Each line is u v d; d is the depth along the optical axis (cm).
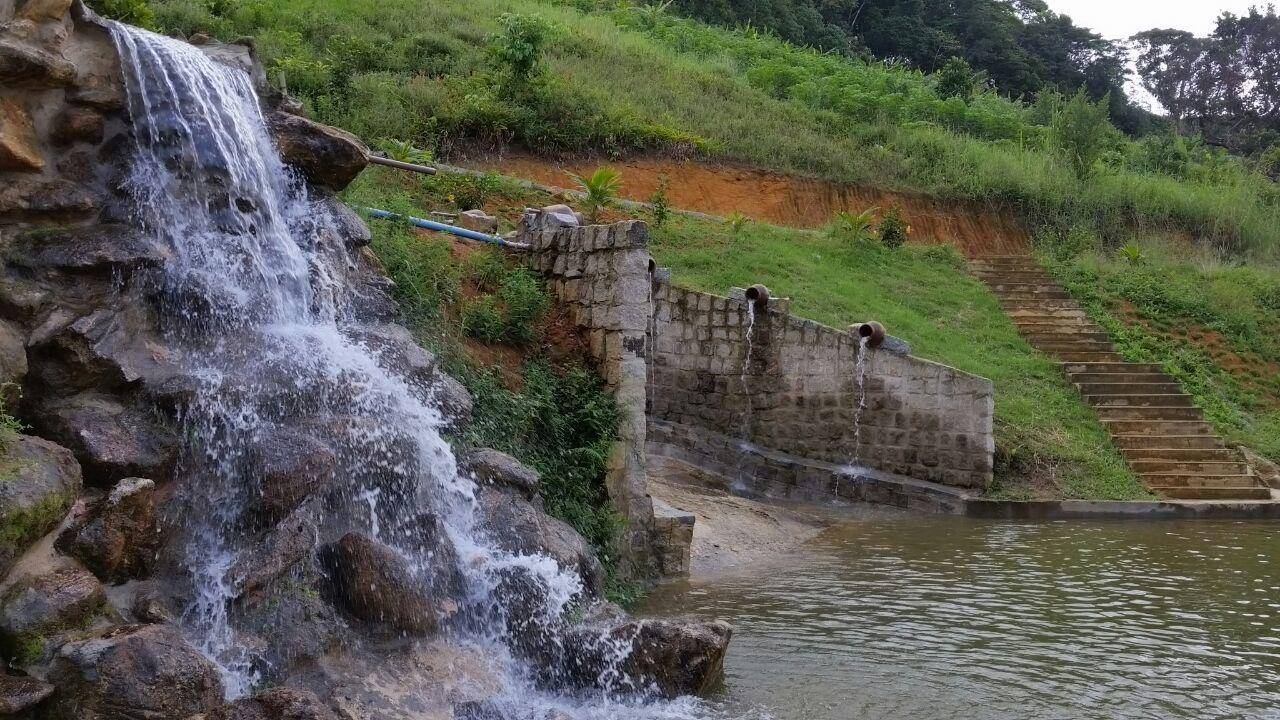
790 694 721
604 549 979
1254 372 2227
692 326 1719
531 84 2444
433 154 2058
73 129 708
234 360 696
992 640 865
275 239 803
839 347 1666
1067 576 1122
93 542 548
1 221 659
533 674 696
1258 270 2745
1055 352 2134
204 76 792
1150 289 2456
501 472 819
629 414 1059
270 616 589
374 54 2398
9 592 501
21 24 673
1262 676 783
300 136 884
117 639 504
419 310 973
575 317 1124
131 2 1557
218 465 638
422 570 680
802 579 1079
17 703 468
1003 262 2581
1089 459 1714
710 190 2592
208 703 514
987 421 1611
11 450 527
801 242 2408
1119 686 756
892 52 5888
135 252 675
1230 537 1396
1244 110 6850
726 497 1441
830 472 1630
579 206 2119
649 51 3250
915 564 1171
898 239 2527
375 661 613
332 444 675
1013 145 3359
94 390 627
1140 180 3159
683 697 708
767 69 3453
